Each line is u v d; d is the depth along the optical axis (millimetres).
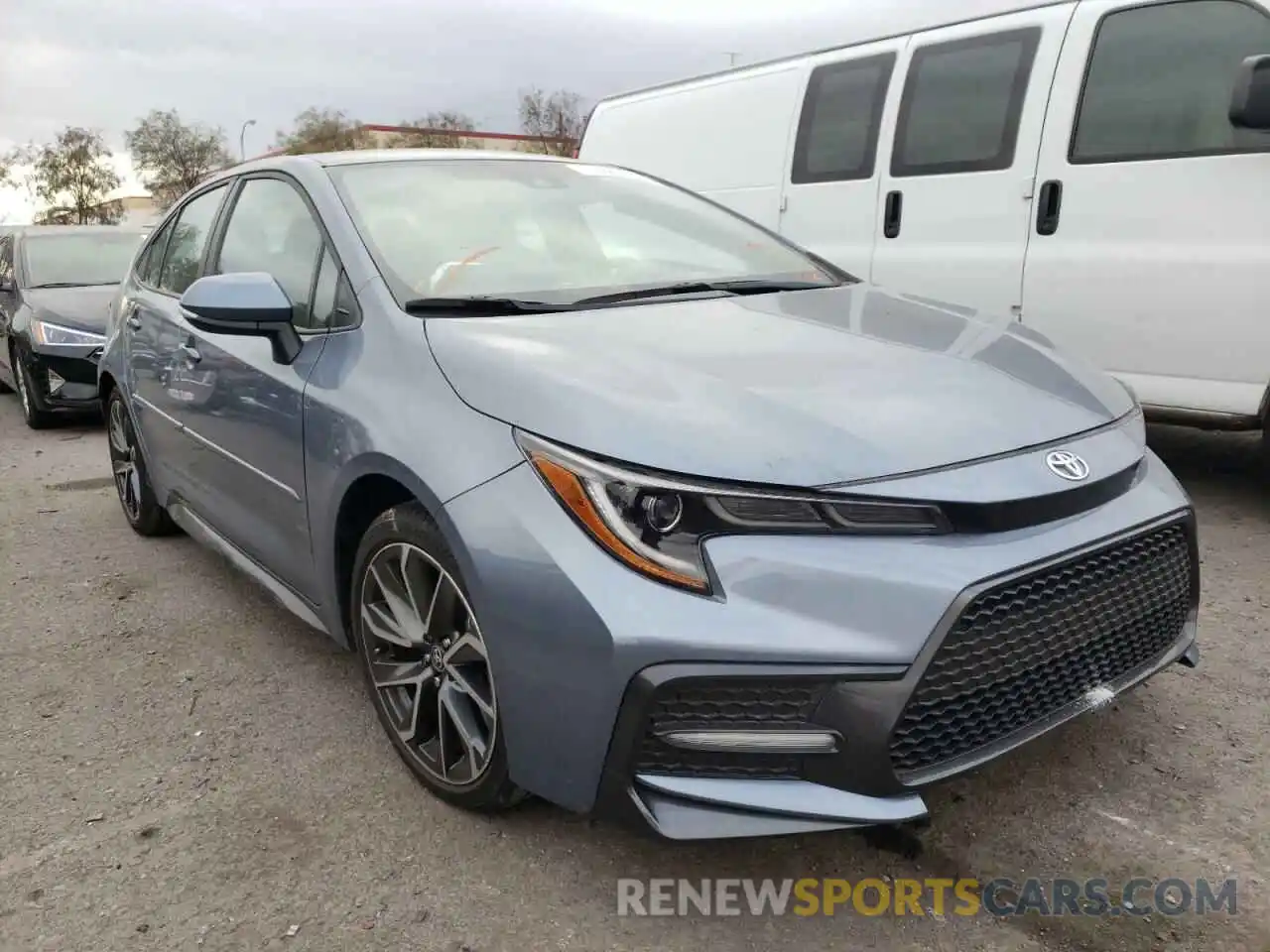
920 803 1905
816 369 2283
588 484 1944
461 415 2205
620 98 7254
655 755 1909
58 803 2549
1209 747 2611
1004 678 1979
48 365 7426
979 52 5012
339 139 44000
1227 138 4176
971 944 1987
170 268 4145
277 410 2834
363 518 2623
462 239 2936
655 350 2322
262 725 2914
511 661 2018
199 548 4535
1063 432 2229
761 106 6082
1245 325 4156
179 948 2035
